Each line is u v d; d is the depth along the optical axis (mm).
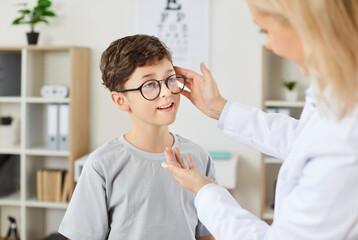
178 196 1368
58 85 3670
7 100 3457
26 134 3475
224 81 3537
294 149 972
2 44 3744
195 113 3570
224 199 1071
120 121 3672
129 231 1335
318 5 793
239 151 3562
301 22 804
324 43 795
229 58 3520
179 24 3535
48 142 3453
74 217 1332
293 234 894
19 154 3787
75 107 3389
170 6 3533
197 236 1505
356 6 812
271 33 903
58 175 3482
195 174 1131
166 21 3549
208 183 1114
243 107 1354
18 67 3547
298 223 881
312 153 875
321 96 831
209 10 3500
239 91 3531
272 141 1302
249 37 3488
